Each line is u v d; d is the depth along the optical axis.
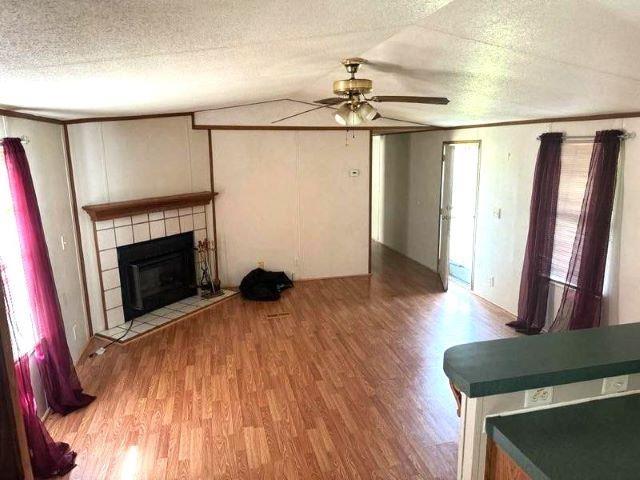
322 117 6.48
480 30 2.26
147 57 2.03
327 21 1.97
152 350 4.70
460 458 1.62
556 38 2.24
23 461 1.53
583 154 4.23
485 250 5.96
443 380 3.97
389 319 5.40
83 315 4.86
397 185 8.64
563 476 1.25
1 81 2.17
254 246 6.66
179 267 6.07
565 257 4.51
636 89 2.95
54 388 3.52
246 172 6.41
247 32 1.90
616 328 1.82
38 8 1.17
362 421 3.38
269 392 3.82
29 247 3.24
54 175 4.31
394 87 4.12
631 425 1.47
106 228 5.04
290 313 5.66
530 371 1.48
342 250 7.04
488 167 5.78
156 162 5.63
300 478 2.80
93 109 4.04
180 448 3.12
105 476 2.87
